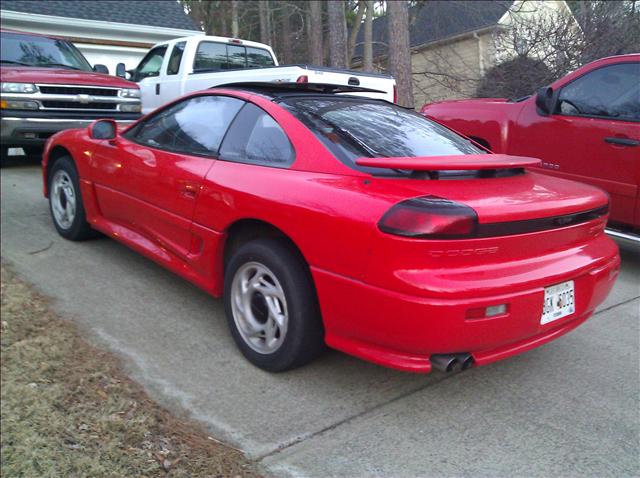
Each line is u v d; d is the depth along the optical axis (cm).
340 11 1413
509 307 256
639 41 953
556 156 530
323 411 285
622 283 483
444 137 361
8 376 303
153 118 424
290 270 295
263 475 240
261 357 317
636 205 477
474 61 1694
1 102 755
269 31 2112
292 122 322
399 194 261
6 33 879
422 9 1888
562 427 277
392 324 253
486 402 298
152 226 400
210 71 823
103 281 436
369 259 255
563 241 287
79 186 491
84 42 1625
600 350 361
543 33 1073
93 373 310
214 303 408
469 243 248
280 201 294
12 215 603
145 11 1772
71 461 243
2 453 247
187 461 246
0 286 412
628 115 480
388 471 243
